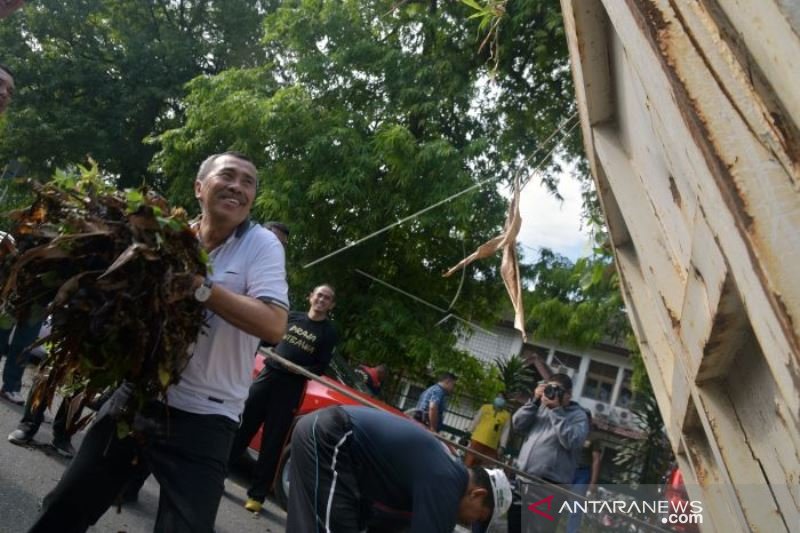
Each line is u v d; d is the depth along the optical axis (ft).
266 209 44.19
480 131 45.60
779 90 3.91
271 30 50.78
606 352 80.23
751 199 4.10
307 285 44.91
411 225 43.91
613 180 7.37
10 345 23.12
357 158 43.37
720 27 4.31
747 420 5.43
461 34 45.27
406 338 44.50
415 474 10.64
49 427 22.21
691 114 4.48
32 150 72.28
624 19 5.40
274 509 22.00
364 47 46.80
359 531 10.98
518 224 10.45
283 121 44.96
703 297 5.45
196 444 9.57
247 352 10.02
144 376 9.13
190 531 9.20
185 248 8.95
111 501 9.87
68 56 77.30
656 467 34.27
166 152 50.57
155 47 75.77
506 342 76.64
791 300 3.85
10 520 14.74
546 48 38.96
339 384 25.90
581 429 21.59
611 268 17.60
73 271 8.97
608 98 7.34
